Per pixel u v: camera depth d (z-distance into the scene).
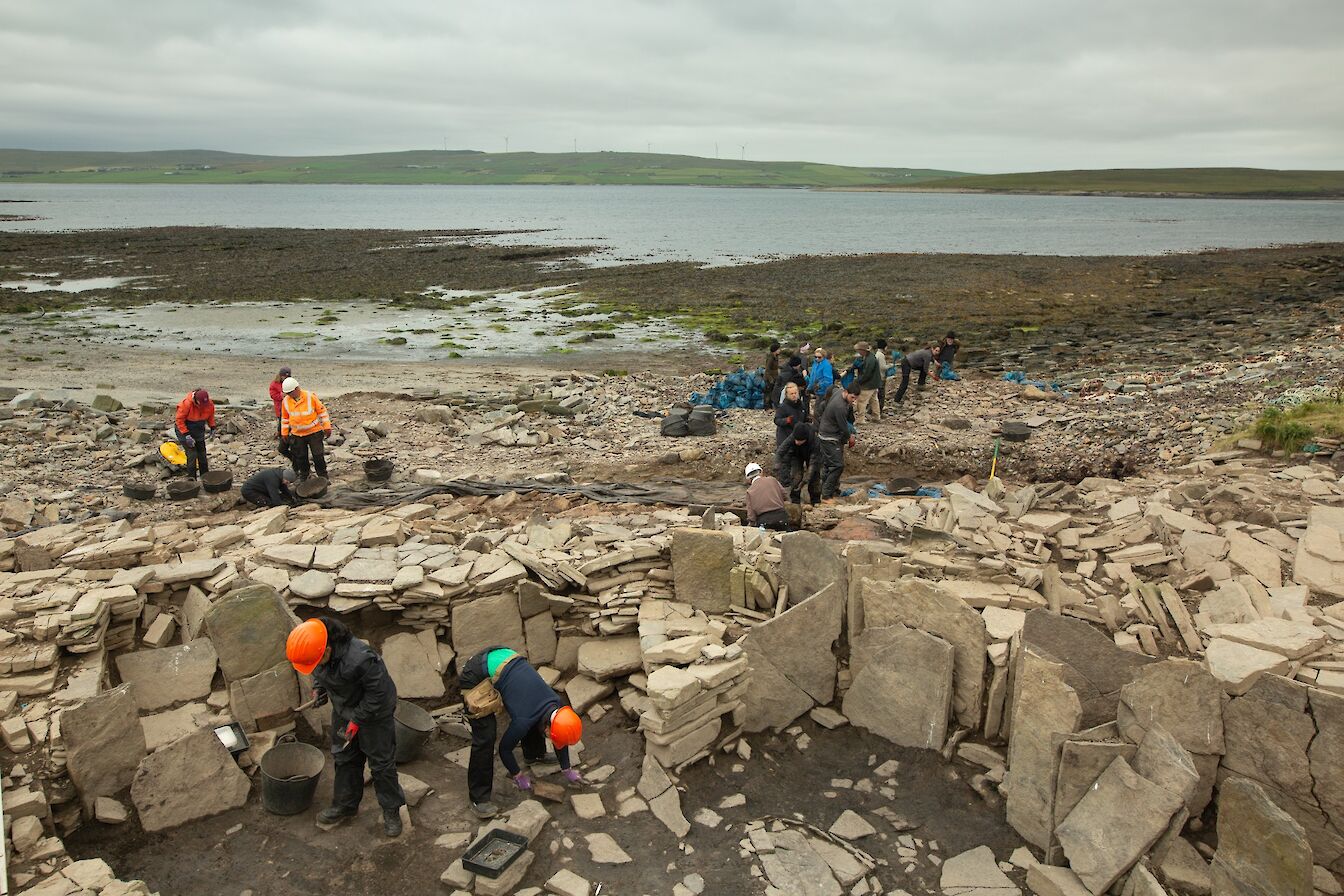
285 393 12.90
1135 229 93.88
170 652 6.86
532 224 104.25
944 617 6.56
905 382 19.64
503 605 7.62
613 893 5.32
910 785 6.32
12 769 5.62
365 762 6.52
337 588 7.45
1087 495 10.64
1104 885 5.06
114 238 73.62
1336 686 5.46
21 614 6.77
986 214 130.38
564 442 16.81
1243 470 11.09
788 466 11.91
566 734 5.79
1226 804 5.10
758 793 6.27
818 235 86.38
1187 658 6.54
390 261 58.19
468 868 5.32
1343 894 4.98
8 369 24.92
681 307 38.38
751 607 7.57
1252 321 31.03
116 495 13.06
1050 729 5.61
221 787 5.96
